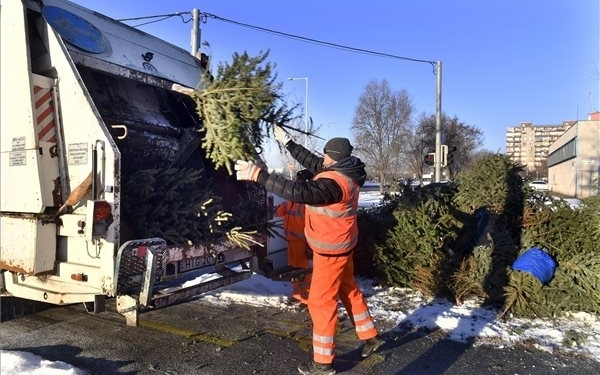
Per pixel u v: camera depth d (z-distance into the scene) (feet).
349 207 13.30
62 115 14.64
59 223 14.69
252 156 15.07
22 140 14.71
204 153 20.36
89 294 14.12
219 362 14.58
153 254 13.89
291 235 20.52
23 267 14.71
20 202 14.83
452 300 20.58
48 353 14.94
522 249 20.94
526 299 18.86
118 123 17.38
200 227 16.78
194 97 15.48
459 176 25.45
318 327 13.17
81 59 15.98
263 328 17.51
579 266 19.48
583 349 15.93
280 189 12.76
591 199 21.72
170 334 16.78
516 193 22.74
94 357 14.74
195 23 47.11
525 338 16.78
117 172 13.71
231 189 19.90
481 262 20.15
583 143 148.66
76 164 14.38
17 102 14.79
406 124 141.79
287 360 14.80
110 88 18.02
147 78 17.78
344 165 13.41
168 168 17.47
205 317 18.58
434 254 21.56
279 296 21.30
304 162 16.37
